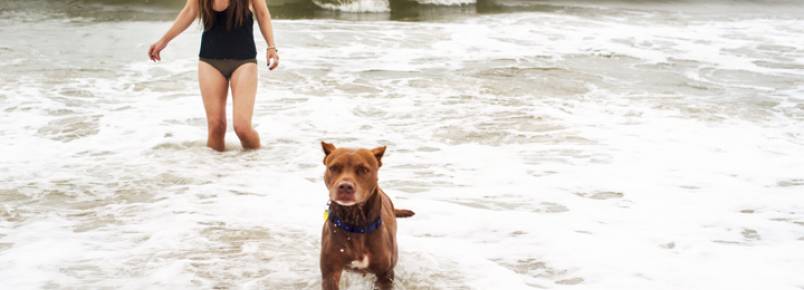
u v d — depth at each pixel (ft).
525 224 16.92
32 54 43.09
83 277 13.85
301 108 30.35
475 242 15.96
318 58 43.24
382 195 12.79
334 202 11.55
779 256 15.10
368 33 54.19
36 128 26.76
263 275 13.93
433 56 44.93
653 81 38.17
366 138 25.88
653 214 17.98
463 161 22.97
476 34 55.01
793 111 31.40
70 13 65.77
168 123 27.66
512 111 29.96
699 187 20.30
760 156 23.70
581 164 22.57
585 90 35.32
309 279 13.75
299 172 21.65
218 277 13.84
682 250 15.58
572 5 79.41
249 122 23.76
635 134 26.48
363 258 11.75
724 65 43.65
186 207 18.04
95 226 16.80
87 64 40.19
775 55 47.85
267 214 17.52
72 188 19.74
